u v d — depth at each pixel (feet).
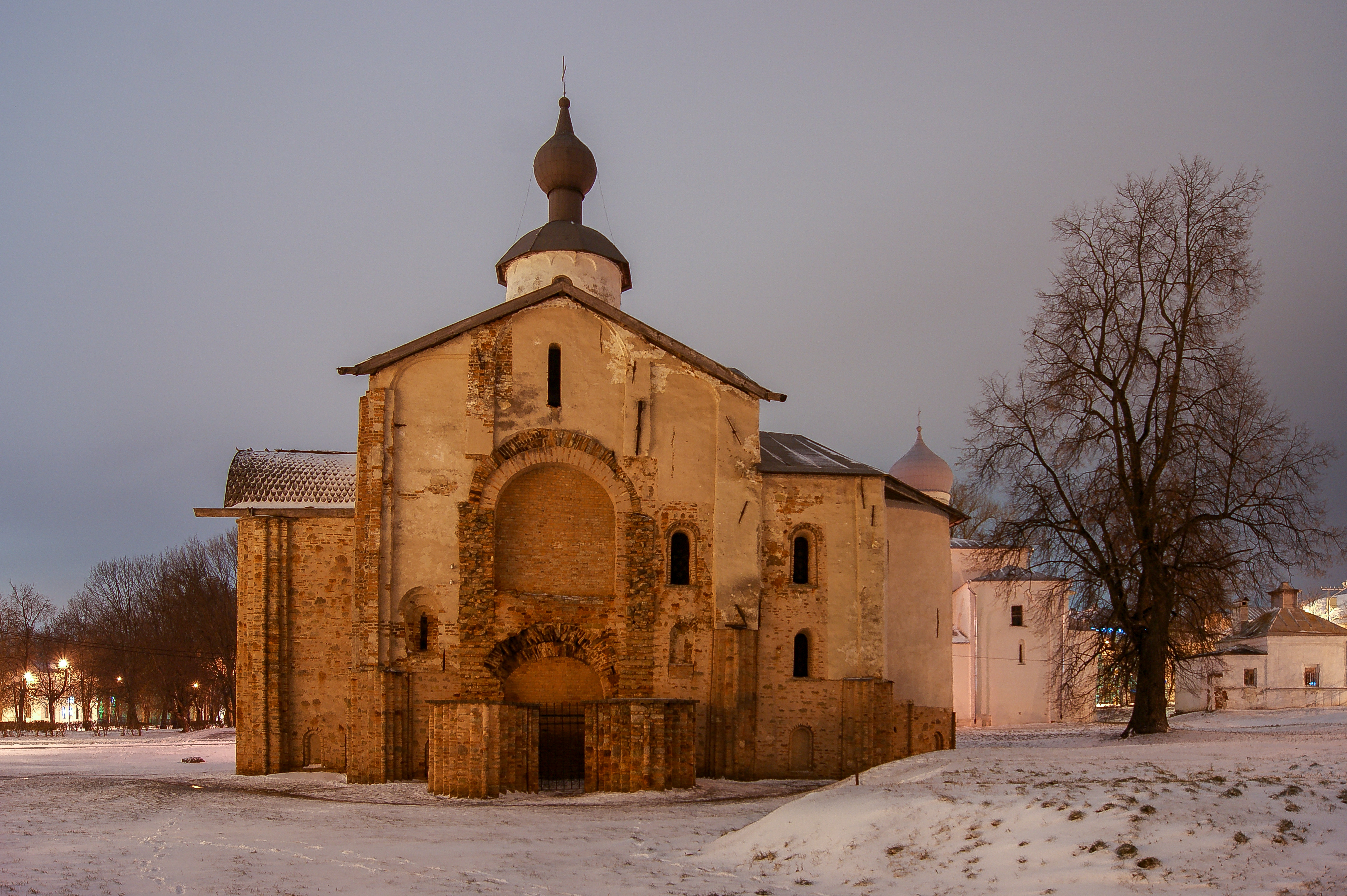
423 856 55.77
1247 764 57.47
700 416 103.40
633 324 103.24
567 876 51.06
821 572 104.06
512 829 65.46
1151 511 107.14
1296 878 40.16
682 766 88.02
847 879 48.93
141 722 272.10
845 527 105.19
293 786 92.17
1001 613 198.29
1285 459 107.96
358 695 94.22
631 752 86.07
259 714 102.06
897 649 110.52
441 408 99.60
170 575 251.60
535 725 87.61
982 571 205.16
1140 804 49.24
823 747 101.04
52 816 67.62
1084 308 113.09
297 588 105.81
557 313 102.83
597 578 100.58
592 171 130.62
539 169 129.90
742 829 62.49
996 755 76.13
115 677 250.78
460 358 100.58
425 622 97.50
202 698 248.93
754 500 102.99
